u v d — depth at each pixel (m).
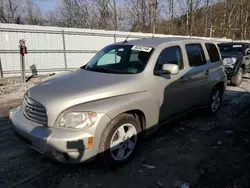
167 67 3.51
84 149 2.65
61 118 2.69
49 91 2.96
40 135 2.65
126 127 3.16
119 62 3.83
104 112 2.75
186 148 3.70
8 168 3.05
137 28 24.50
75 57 11.73
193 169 3.11
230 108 5.94
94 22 23.69
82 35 11.66
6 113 5.29
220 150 3.65
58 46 11.05
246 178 2.91
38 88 3.12
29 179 2.84
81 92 2.87
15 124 3.02
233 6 30.62
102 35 12.31
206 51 4.90
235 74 8.83
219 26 30.03
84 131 2.64
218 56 5.42
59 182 2.79
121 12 24.12
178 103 4.04
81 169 3.05
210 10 29.61
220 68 5.33
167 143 3.86
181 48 4.17
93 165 3.15
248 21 32.12
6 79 9.37
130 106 3.03
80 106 2.74
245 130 4.48
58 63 11.24
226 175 2.97
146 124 3.39
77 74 3.64
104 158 2.89
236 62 8.81
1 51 9.53
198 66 4.53
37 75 10.62
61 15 24.50
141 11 24.34
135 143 3.28
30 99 2.99
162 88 3.59
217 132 4.37
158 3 24.56
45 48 10.68
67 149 2.58
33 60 10.45
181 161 3.30
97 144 2.76
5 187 2.69
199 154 3.51
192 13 26.98
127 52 3.88
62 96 2.80
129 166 3.15
